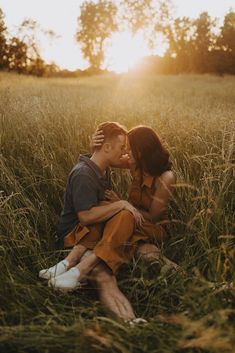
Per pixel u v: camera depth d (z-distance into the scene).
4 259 2.78
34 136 4.52
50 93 9.38
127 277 2.97
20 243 3.01
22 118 4.99
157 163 3.23
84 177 3.06
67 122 4.77
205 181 3.31
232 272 2.60
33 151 4.17
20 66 41.16
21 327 2.15
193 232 3.15
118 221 2.91
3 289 2.53
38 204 3.61
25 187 3.85
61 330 2.15
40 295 2.63
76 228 3.11
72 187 3.09
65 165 4.10
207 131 4.61
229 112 5.93
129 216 2.94
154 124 4.86
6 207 3.24
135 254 3.10
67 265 2.84
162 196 3.26
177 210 3.56
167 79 28.38
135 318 2.49
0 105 5.61
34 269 2.98
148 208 3.36
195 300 2.30
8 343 2.11
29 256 3.04
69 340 2.08
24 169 3.93
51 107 5.65
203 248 2.98
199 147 4.23
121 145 3.19
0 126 4.68
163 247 3.27
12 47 40.41
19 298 2.55
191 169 3.84
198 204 3.33
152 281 2.67
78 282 2.74
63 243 3.21
